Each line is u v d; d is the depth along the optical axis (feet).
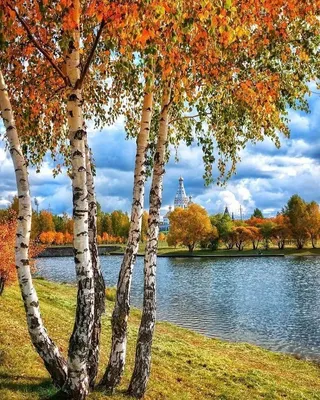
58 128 34.65
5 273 69.05
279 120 34.24
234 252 365.40
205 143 37.19
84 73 23.70
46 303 75.92
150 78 23.07
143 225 329.52
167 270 238.68
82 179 24.16
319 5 26.58
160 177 33.01
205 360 54.39
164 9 18.57
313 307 118.93
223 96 32.83
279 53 30.58
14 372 30.83
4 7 18.83
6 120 24.79
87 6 21.75
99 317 30.14
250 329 93.71
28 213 25.50
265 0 25.39
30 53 27.58
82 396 25.52
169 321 101.71
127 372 39.32
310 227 369.91
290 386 50.88
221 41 23.89
